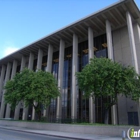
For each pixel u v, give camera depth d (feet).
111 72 58.65
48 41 115.55
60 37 109.50
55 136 52.21
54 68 121.49
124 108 78.89
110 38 85.97
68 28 100.01
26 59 144.77
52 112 105.50
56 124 68.59
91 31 96.63
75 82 91.71
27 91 77.25
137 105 72.33
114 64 62.44
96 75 59.06
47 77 85.35
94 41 103.50
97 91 59.47
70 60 112.68
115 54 91.30
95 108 87.10
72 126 62.34
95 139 43.37
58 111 94.53
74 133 58.23
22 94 78.74
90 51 91.71
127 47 87.61
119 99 81.41
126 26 91.86
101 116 83.30
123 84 57.67
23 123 86.17
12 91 86.48
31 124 80.64
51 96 82.48
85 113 89.45
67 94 103.96
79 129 59.82
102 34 101.19
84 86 63.67
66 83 107.76
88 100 90.02
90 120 80.18
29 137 46.70
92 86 59.21
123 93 62.64
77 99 95.25
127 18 82.84
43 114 104.01
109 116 79.10
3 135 49.60
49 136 52.34
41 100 78.38
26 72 87.71
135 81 61.31
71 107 90.68
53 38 111.34
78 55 108.27
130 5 81.46
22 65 135.95
